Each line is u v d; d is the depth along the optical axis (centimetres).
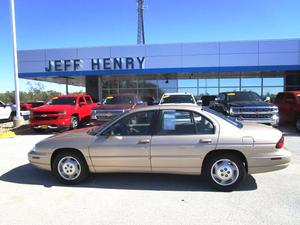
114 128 585
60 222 430
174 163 559
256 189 555
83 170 596
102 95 2528
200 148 547
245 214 445
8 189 580
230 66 2053
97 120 1288
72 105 1505
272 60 2028
